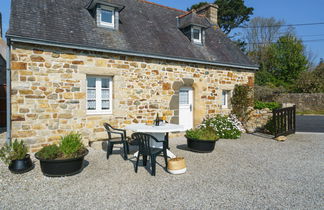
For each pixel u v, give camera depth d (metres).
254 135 8.23
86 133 6.14
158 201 3.13
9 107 5.25
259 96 20.39
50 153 3.92
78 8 7.10
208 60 8.22
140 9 9.02
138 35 7.43
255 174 4.21
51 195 3.32
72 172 4.04
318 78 19.94
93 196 3.28
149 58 7.11
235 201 3.14
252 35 30.28
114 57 6.49
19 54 5.21
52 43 5.45
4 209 2.92
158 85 7.34
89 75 6.31
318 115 16.56
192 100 8.49
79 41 5.91
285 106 8.71
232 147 6.36
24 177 4.01
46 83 5.55
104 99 6.62
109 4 6.79
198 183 3.76
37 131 5.46
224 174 4.19
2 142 6.71
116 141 5.16
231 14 23.67
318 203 3.09
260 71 25.39
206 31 10.33
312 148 6.32
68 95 5.84
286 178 4.02
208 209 2.92
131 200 3.16
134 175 4.11
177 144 6.67
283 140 7.29
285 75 25.72
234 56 9.54
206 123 7.92
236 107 9.20
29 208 2.95
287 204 3.06
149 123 5.39
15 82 5.19
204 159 5.13
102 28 6.85
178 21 9.73
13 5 5.87
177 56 7.46
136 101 6.92
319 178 4.02
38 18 5.91
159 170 4.38
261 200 3.17
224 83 9.01
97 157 5.23
